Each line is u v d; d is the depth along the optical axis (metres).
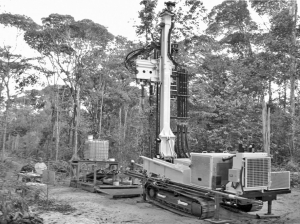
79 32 29.72
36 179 11.33
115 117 34.84
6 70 29.02
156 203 9.41
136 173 10.60
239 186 7.20
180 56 19.42
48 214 7.93
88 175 13.85
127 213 8.38
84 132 26.33
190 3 18.77
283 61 23.05
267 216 8.20
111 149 17.44
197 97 22.06
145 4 18.25
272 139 21.72
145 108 18.77
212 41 27.44
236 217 8.07
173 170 8.95
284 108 24.66
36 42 29.12
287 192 7.86
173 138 10.04
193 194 8.05
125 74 33.28
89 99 35.38
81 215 8.01
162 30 10.40
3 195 6.85
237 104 21.28
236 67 24.80
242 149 7.58
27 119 32.72
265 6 26.66
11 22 27.78
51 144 23.19
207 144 21.33
